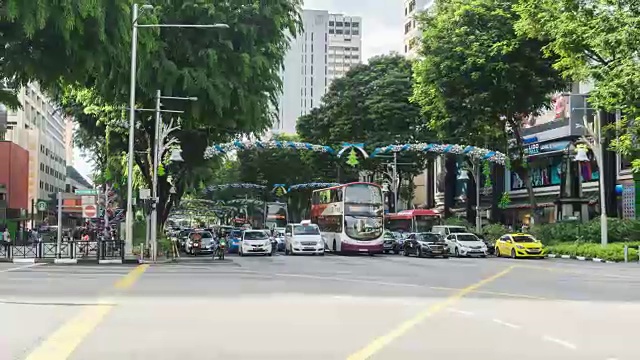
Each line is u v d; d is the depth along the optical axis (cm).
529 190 5041
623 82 2802
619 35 2852
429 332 1162
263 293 1838
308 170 7481
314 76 16000
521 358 937
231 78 3750
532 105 4541
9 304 1516
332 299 1694
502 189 6738
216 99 3616
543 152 5734
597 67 3162
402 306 1546
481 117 4638
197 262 3562
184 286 2028
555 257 4278
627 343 1070
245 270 2878
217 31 3747
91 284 2064
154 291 1856
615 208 4953
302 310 1462
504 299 1714
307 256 4469
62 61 2731
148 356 933
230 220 12162
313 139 6512
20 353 948
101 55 2672
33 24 2266
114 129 4422
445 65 4388
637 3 2958
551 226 4712
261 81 3956
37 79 2900
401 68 6081
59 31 2462
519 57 4291
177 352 962
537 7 3569
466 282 2272
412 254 4550
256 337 1098
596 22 3006
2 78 2939
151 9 3438
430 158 6291
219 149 4169
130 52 3231
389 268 3077
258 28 3900
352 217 4662
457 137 5025
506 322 1291
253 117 3869
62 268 2906
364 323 1268
